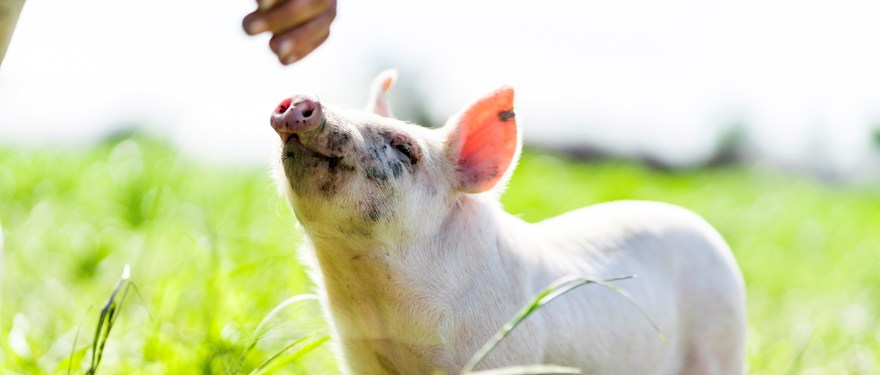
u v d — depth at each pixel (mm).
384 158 3887
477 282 4039
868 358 5938
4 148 11883
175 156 7379
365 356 4199
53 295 6160
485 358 3984
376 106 4734
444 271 4012
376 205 3854
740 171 20875
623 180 12734
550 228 4691
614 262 4551
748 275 8586
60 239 7332
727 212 11125
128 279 4000
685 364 4820
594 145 23047
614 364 4398
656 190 12734
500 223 4215
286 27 3473
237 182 9688
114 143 12703
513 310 4059
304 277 5535
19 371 4742
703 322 4805
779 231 10938
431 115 24172
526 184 11820
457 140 4176
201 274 5598
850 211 13898
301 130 3590
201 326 5066
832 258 9883
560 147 22969
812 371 5742
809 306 7688
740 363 4961
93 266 6844
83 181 9062
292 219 7543
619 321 4395
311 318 5176
